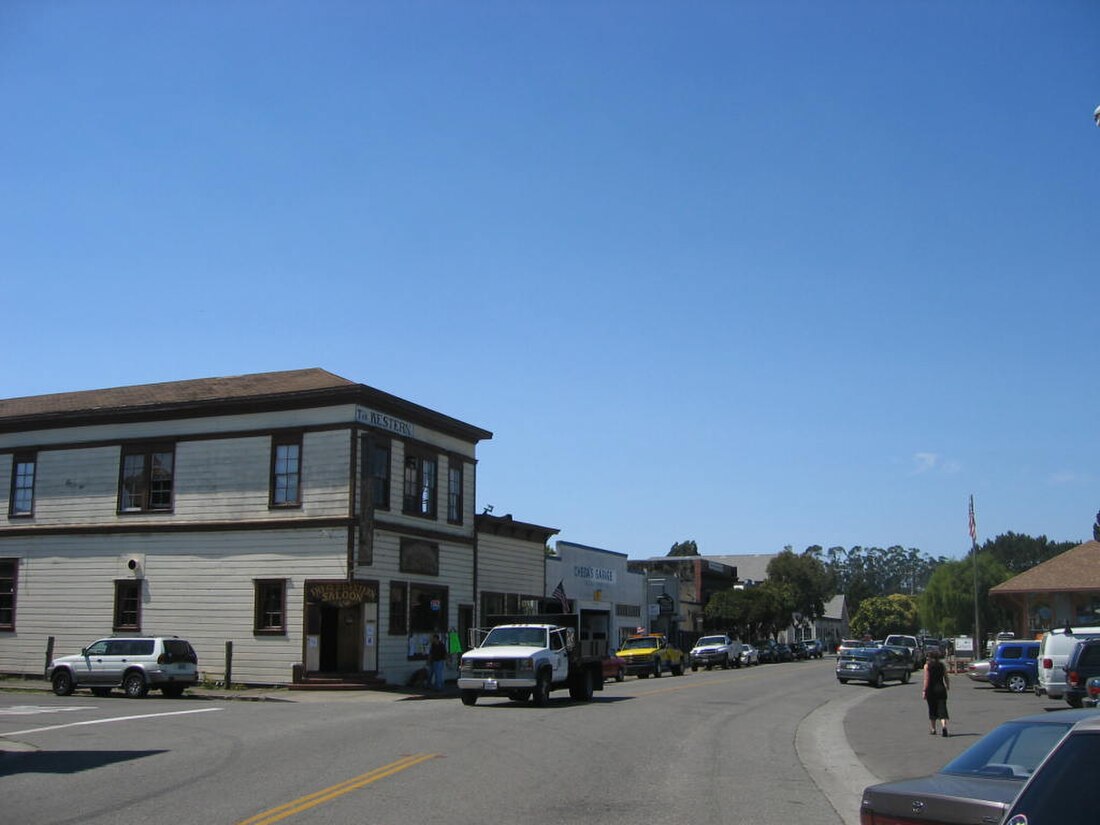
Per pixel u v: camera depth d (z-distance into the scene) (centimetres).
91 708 2570
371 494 3450
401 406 3684
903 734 2177
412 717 2350
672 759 1708
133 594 3650
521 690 2889
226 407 3606
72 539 3766
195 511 3603
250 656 3428
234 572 3509
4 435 3938
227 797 1238
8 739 1875
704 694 3488
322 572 3394
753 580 11506
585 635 5562
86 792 1280
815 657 9619
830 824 1158
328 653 3556
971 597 7531
